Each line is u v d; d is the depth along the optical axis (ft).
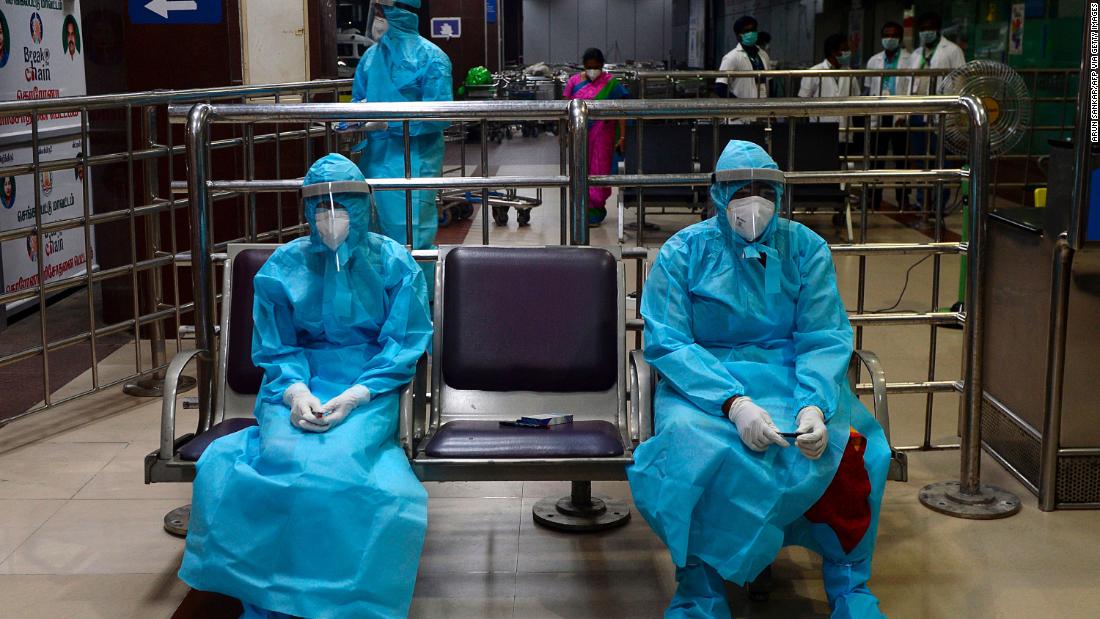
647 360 10.44
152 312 17.88
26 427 15.62
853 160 33.47
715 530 9.39
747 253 10.27
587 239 12.39
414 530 9.28
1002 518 12.32
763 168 10.11
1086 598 10.48
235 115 12.10
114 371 18.53
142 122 17.52
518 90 57.21
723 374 9.98
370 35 18.19
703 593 9.62
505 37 83.76
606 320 11.41
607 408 11.34
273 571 9.09
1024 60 32.22
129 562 11.31
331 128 16.10
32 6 21.56
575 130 12.10
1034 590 10.64
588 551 11.60
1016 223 13.25
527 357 11.30
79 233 25.03
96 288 24.77
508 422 10.84
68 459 14.38
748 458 9.31
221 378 11.39
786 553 11.62
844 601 9.69
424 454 9.98
